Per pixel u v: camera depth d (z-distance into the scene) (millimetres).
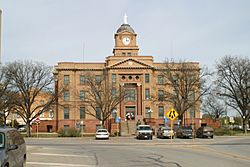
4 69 64688
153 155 24641
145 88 81562
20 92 66000
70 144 40031
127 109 81125
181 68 66938
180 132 55031
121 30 89125
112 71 80875
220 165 18250
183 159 21609
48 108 68562
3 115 64438
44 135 66375
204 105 99562
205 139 50344
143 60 82062
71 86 81812
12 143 13461
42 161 21328
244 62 70062
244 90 69625
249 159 21375
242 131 73750
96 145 38094
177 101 66312
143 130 52094
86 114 81062
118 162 20500
